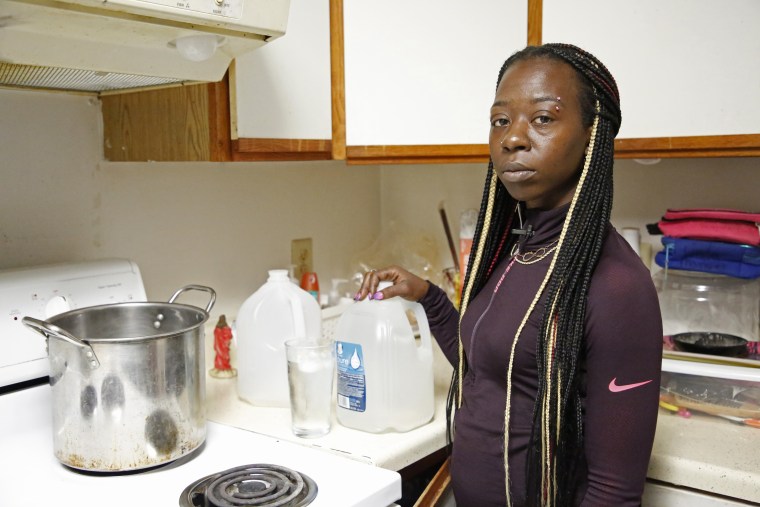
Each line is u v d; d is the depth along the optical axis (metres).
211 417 1.32
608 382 0.92
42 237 1.45
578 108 0.97
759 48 1.28
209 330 1.70
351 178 2.12
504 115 1.00
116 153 1.51
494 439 1.04
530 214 1.07
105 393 1.04
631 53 1.38
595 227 0.97
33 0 0.85
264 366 1.36
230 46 1.10
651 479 1.18
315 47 1.42
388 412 1.22
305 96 1.42
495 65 1.50
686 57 1.34
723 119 1.33
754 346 1.40
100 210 1.54
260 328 1.36
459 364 1.17
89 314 1.22
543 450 0.97
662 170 1.73
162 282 1.66
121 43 1.01
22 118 1.41
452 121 1.52
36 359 1.24
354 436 1.22
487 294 1.10
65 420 1.06
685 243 1.50
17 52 0.95
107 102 1.51
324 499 0.96
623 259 0.96
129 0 0.88
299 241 1.97
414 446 1.20
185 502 0.96
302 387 1.21
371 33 1.46
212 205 1.75
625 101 1.40
